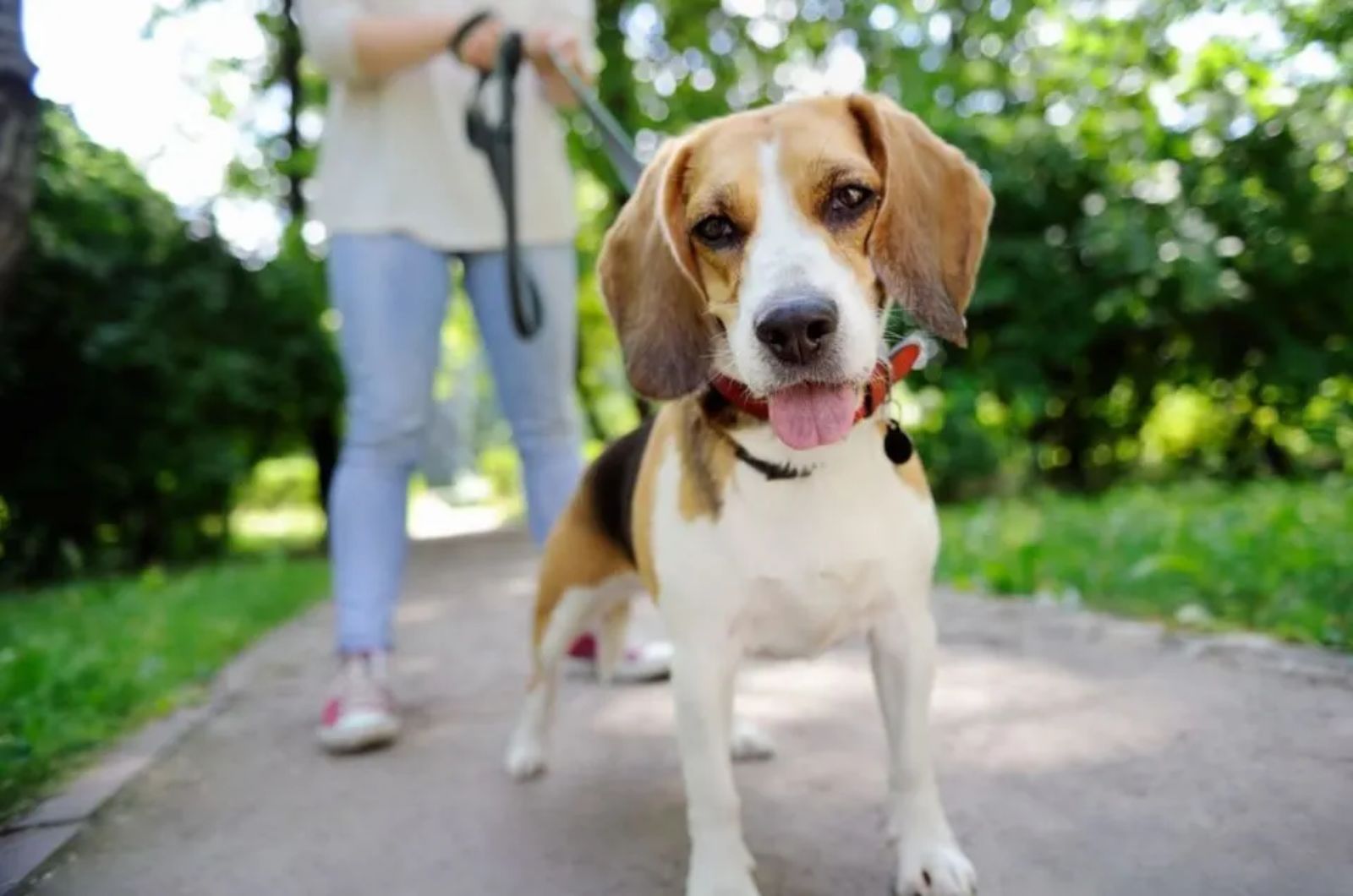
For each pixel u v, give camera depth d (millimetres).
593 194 13422
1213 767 2338
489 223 3338
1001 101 10086
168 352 9797
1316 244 7957
